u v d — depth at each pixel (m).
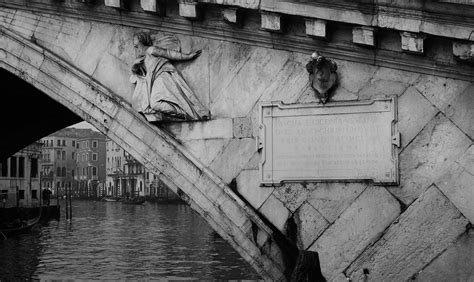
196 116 8.65
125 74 9.00
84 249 32.19
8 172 59.16
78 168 146.88
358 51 7.89
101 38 9.11
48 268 25.66
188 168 8.62
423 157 7.70
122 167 133.25
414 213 7.70
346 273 7.95
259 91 8.45
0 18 9.37
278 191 8.31
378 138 7.88
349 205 8.00
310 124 8.19
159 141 8.77
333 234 8.05
